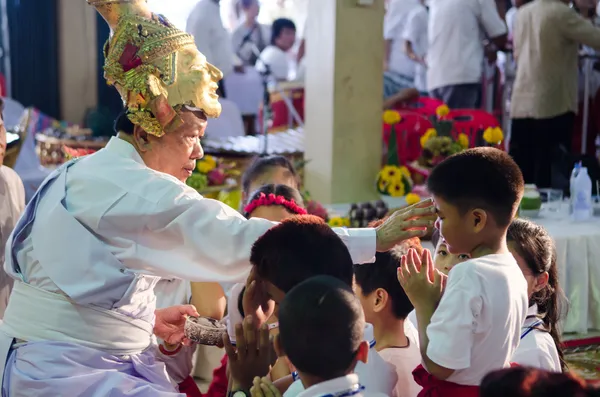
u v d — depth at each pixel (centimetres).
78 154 356
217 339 219
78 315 200
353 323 154
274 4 1033
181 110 207
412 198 437
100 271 198
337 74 472
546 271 236
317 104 484
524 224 235
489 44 697
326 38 474
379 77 484
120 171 203
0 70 810
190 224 195
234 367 185
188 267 198
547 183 610
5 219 288
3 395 200
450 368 178
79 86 822
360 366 182
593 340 394
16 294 207
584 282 398
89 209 198
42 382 193
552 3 598
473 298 179
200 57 211
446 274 224
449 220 189
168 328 236
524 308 192
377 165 492
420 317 191
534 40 603
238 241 193
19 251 205
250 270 192
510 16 841
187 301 271
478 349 183
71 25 814
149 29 205
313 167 488
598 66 672
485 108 711
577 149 679
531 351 222
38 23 805
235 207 424
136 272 202
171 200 196
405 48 803
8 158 489
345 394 155
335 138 476
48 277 200
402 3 816
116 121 215
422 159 502
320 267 175
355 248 198
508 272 187
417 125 516
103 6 206
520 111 615
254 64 838
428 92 718
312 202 400
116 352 204
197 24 725
